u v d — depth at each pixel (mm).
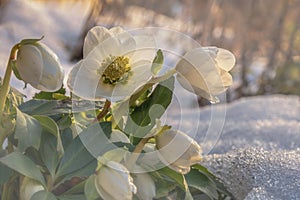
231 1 2314
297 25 2312
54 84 653
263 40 2309
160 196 708
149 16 2422
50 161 683
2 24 2441
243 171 841
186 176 735
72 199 674
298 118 1432
